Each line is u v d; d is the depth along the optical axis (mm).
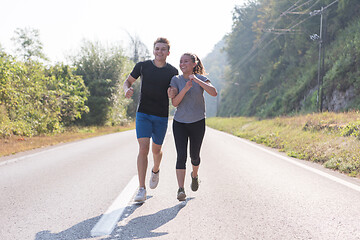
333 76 23719
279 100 35625
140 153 3959
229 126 27312
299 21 33781
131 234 2887
